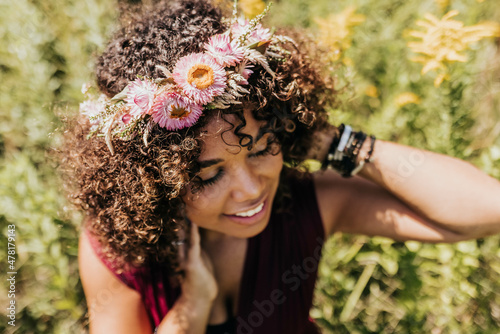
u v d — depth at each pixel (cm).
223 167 96
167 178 93
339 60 203
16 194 219
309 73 110
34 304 225
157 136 92
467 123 209
